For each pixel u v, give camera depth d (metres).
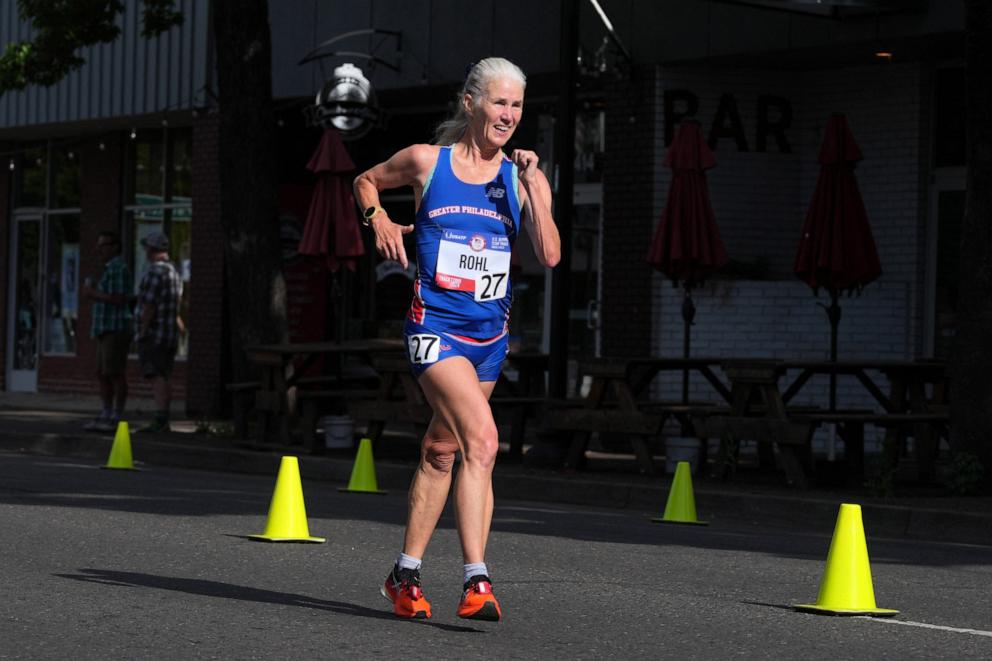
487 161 17.02
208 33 62.78
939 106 49.59
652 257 45.50
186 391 63.03
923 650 17.05
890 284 49.59
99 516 29.16
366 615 18.31
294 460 26.33
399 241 16.98
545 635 17.42
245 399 48.28
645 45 50.66
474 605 16.73
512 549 26.36
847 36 46.53
